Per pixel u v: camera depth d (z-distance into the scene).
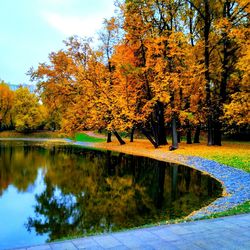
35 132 82.88
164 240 5.95
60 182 18.64
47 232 10.10
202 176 18.86
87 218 11.41
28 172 22.09
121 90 33.22
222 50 32.03
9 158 30.28
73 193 15.73
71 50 37.94
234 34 26.09
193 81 29.23
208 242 5.84
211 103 30.80
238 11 28.42
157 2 30.53
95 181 18.92
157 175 20.27
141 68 30.53
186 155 26.53
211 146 31.66
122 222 10.80
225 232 6.43
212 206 11.39
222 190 14.76
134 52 33.16
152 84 29.70
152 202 13.44
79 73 37.59
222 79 31.06
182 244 5.73
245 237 6.14
